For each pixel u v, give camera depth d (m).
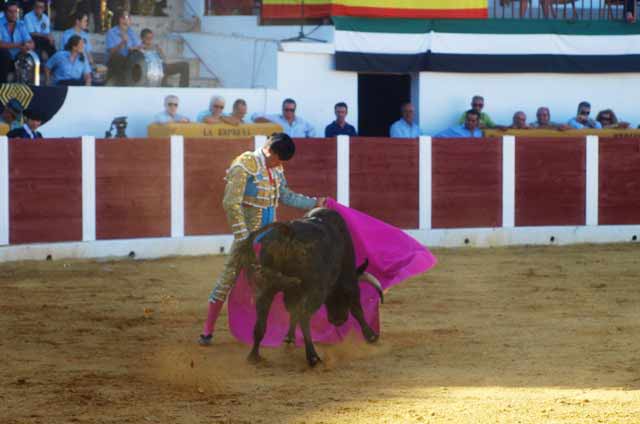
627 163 33.12
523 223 32.22
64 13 33.75
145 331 17.67
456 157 31.48
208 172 28.80
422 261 16.72
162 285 23.03
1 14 29.86
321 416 11.49
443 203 31.42
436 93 34.06
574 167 32.62
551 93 34.97
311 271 14.41
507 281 23.95
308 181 29.86
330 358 15.30
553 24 34.75
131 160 27.89
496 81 34.50
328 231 14.88
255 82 33.31
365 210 30.58
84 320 18.61
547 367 14.59
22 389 12.98
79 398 12.44
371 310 16.56
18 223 26.53
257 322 14.67
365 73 34.03
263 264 14.41
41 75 30.55
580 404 11.79
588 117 34.44
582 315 19.39
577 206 32.69
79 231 27.39
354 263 15.67
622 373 14.12
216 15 35.66
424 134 34.06
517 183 32.09
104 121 29.55
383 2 33.28
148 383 13.41
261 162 15.88
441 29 33.78
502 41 34.28
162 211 28.34
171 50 35.19
